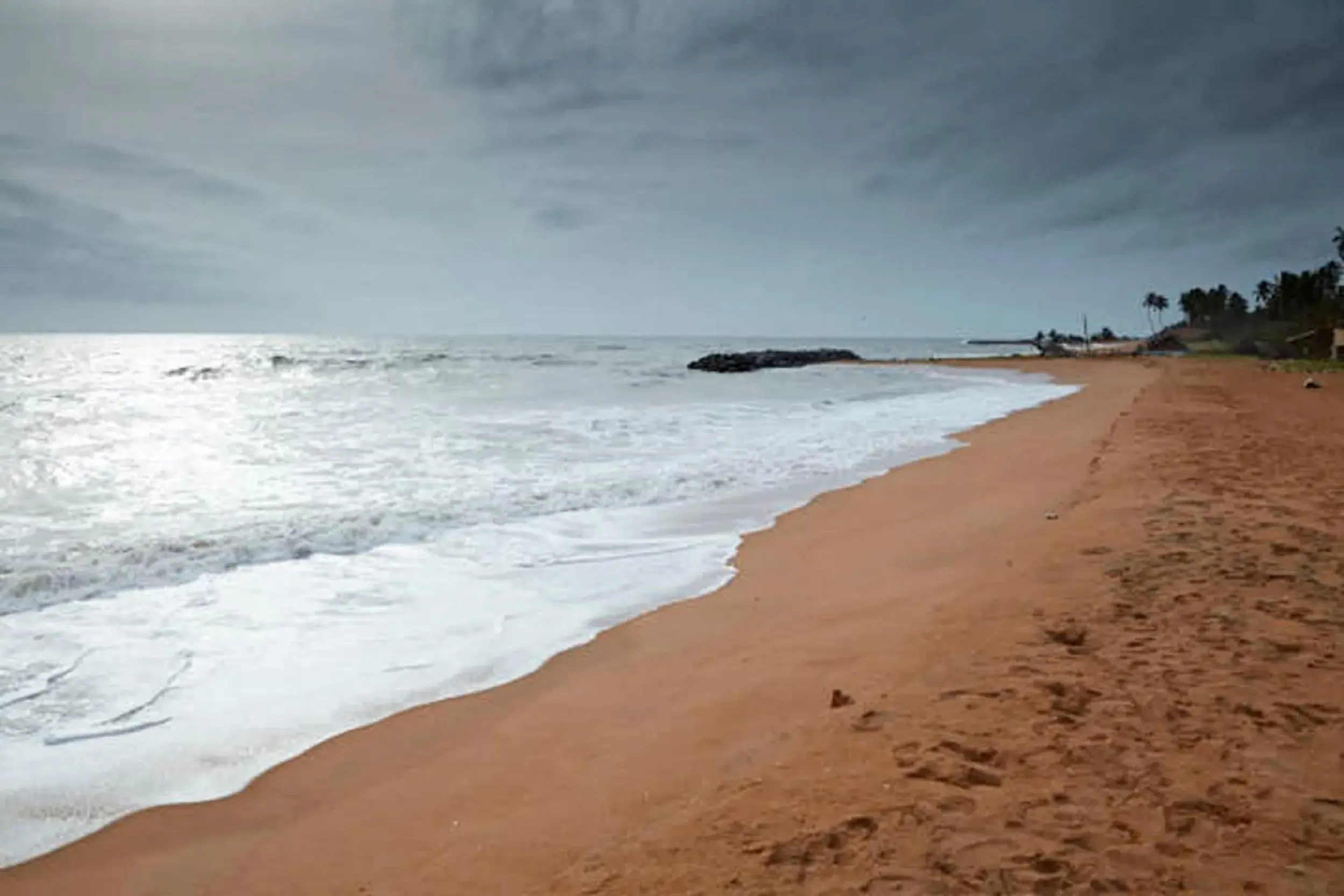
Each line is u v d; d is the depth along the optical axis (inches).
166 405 833.5
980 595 225.6
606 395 1040.8
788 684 180.2
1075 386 1333.7
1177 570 232.1
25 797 147.7
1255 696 153.9
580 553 306.0
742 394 1114.7
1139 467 404.5
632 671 200.1
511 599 256.2
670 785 139.0
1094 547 259.8
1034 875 101.7
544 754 159.2
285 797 148.0
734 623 231.9
